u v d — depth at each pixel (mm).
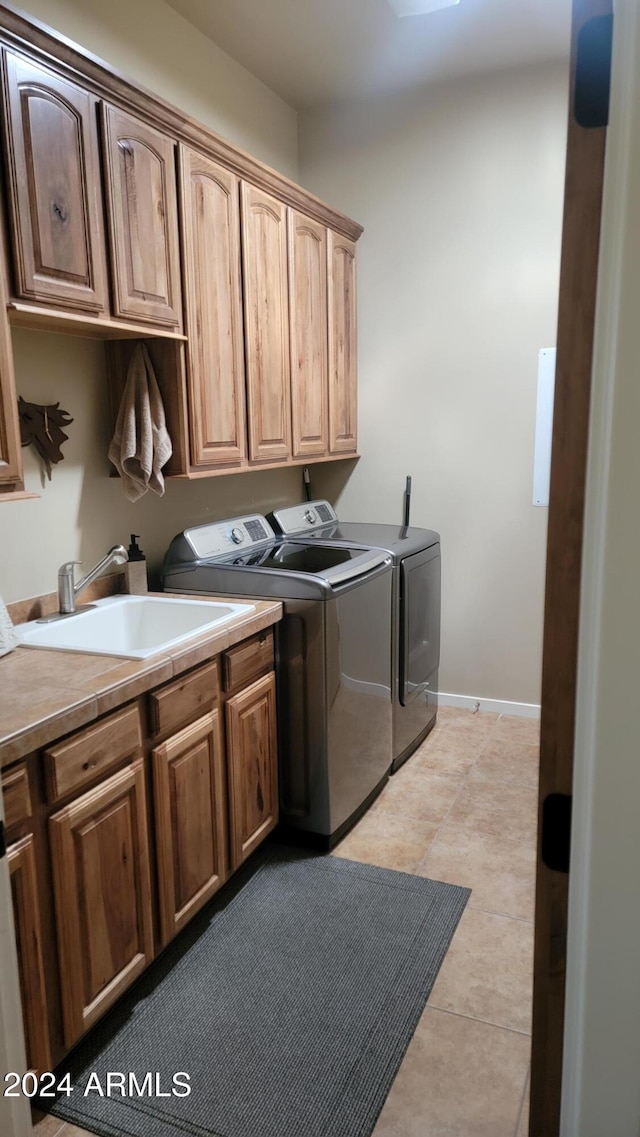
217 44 3014
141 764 1841
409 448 3758
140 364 2359
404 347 3688
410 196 3551
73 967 1618
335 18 2809
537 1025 695
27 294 1750
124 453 2342
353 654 2643
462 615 3785
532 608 3645
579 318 580
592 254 569
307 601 2441
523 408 3512
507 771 3176
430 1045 1787
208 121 2996
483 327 3523
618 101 522
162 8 2682
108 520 2529
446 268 3545
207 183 2438
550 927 673
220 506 3223
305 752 2547
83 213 1916
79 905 1643
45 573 2281
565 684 633
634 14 503
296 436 3162
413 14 2629
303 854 2594
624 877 589
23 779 1466
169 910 1973
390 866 2508
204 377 2492
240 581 2561
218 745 2182
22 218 1723
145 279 2164
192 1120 1597
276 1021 1859
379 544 3129
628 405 535
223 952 2107
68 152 1855
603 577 561
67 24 2268
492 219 3424
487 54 3129
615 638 564
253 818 2400
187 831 2037
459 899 2326
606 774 583
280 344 2980
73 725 1562
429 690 3482
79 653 1938
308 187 3752
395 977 2008
